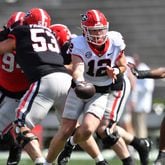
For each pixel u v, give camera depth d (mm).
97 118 18312
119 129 20438
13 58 19391
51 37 18969
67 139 18797
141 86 31453
